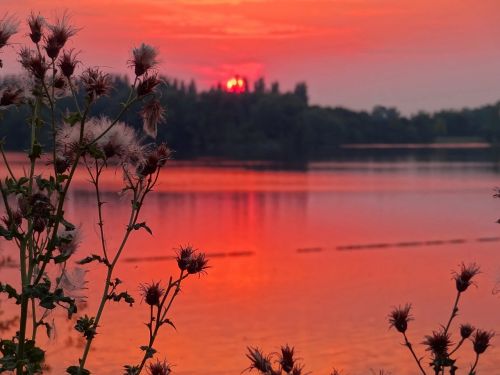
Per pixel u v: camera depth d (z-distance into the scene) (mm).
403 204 96438
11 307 21922
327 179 144875
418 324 26359
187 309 30844
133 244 53188
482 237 63531
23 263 3832
